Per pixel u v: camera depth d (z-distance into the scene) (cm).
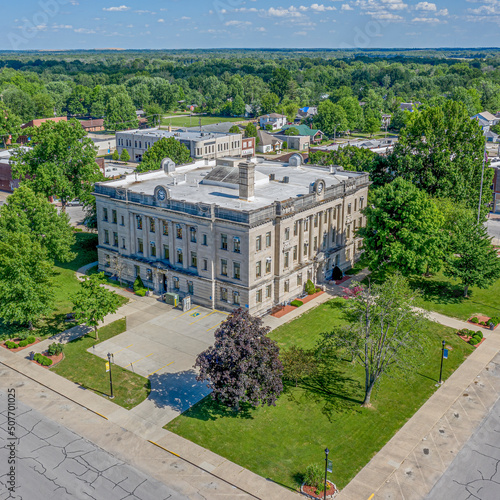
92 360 6238
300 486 4356
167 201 7525
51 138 10244
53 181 10319
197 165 10219
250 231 6812
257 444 4856
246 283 7038
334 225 8588
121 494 4256
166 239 7794
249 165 7425
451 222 8950
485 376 5978
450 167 9788
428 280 8631
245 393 4962
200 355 5066
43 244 8200
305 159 17050
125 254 8412
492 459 4684
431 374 6003
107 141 19825
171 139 12950
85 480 4400
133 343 6625
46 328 6981
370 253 7919
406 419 5225
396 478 4447
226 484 4381
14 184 14125
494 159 13800
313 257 8162
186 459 4656
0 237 7756
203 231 7250
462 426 5122
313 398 5547
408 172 10144
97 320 6844
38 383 5794
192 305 7625
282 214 7194
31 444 4822
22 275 6397
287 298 7719
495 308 7700
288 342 6612
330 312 7462
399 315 5406
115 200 8188
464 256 7812
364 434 5003
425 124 10244
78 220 11862
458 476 4475
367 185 9262
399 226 7706
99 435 4959
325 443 4875
